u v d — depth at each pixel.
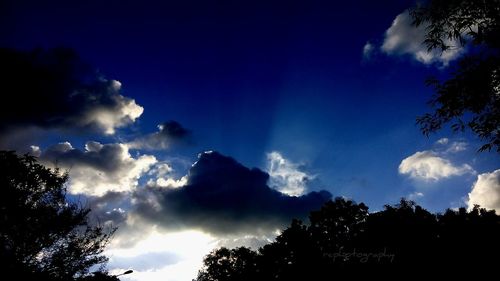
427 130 9.77
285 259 56.94
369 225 44.28
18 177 16.39
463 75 8.68
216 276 73.25
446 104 9.03
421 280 36.34
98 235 18.39
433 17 9.18
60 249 17.30
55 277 16.75
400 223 40.88
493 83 8.31
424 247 37.97
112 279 18.81
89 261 17.83
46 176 17.27
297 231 54.72
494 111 8.73
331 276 45.31
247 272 66.31
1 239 15.92
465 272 34.47
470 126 9.03
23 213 16.23
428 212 42.28
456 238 36.75
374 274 40.22
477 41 8.40
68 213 17.28
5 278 15.47
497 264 34.00
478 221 37.25
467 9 8.53
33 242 16.34
